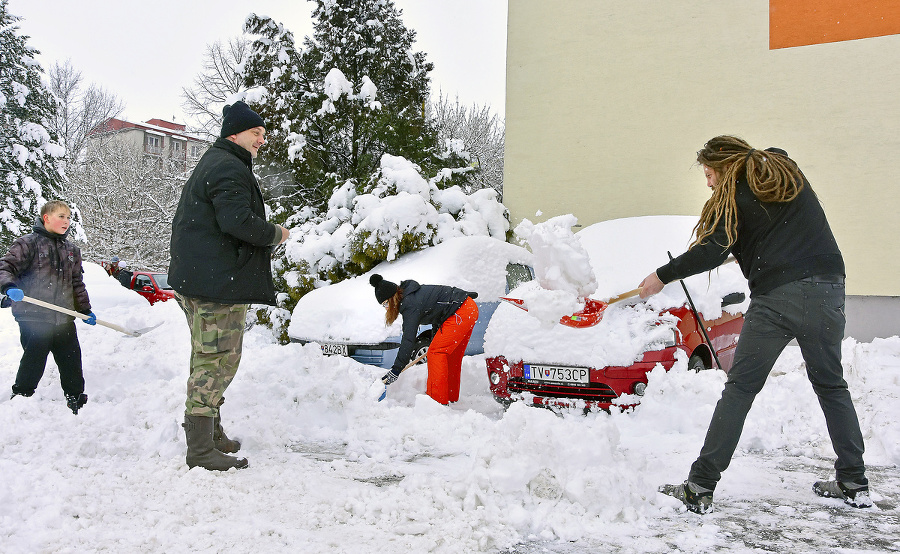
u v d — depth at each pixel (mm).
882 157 8336
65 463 2967
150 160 34500
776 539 2250
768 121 8992
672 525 2398
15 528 2166
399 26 15617
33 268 4348
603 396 4238
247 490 2703
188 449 2971
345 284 7035
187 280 2982
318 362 4508
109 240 32000
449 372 5055
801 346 2611
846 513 2533
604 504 2463
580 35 10250
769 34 8969
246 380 4359
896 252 8266
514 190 10781
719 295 4656
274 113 12961
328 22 14641
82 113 42125
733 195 2625
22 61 24562
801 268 2518
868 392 4625
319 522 2367
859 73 8438
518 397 4504
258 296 3115
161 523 2268
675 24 9570
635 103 9867
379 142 12852
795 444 3580
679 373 4090
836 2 8547
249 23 15391
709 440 2549
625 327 4266
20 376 4359
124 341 8250
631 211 9930
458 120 30500
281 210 12008
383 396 4848
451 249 6887
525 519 2342
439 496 2539
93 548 2055
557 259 3414
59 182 25391
